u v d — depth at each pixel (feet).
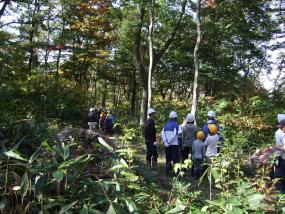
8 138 12.64
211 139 27.96
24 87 51.90
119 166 10.89
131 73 132.57
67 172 10.28
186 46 87.20
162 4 72.59
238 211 9.32
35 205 9.84
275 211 10.16
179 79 108.37
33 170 9.78
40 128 12.76
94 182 10.16
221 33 73.72
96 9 94.63
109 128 62.69
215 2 63.62
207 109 63.31
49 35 89.71
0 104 27.45
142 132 57.93
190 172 29.84
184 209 10.62
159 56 79.20
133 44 82.28
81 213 9.20
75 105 68.03
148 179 17.42
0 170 10.23
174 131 31.30
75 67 112.47
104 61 111.55
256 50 83.66
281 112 59.47
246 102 67.00
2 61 57.88
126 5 75.92
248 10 70.54
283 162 21.80
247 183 10.92
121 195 10.12
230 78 84.58
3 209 9.64
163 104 76.33
